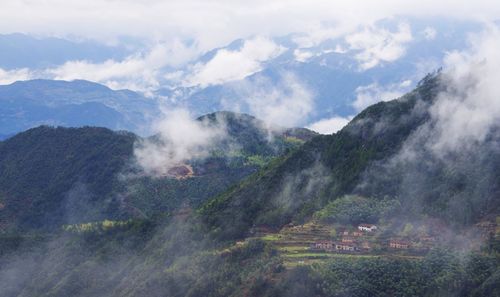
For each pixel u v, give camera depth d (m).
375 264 174.50
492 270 166.62
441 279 165.00
